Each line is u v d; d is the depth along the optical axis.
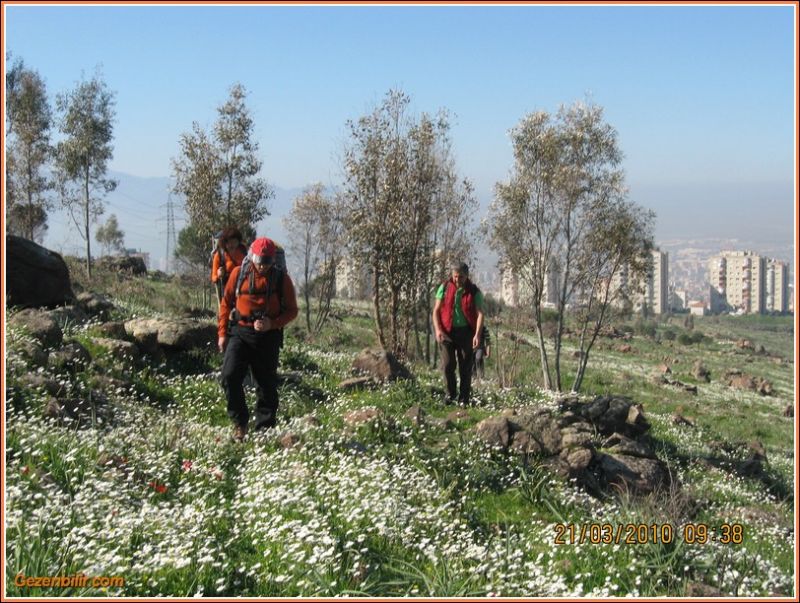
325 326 45.94
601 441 13.25
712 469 15.78
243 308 10.66
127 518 6.79
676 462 15.35
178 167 36.59
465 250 36.28
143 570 6.20
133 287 35.91
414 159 33.66
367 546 7.24
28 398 9.77
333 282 45.66
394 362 15.94
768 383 48.88
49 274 15.19
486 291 43.69
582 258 38.78
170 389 12.47
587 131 38.88
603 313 39.50
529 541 8.08
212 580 6.35
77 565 6.13
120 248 78.50
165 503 7.31
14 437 8.28
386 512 7.61
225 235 13.78
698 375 50.22
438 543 7.43
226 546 6.90
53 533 6.54
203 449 9.48
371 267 33.88
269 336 10.73
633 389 40.69
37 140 47.56
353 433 10.92
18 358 10.84
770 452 26.23
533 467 10.55
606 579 6.85
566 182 38.00
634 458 12.20
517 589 6.70
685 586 7.19
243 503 7.43
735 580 7.72
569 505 9.65
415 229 33.72
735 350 78.44
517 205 38.22
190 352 14.20
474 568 7.07
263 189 37.84
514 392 17.61
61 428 9.00
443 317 14.46
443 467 10.01
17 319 12.37
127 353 13.09
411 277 33.78
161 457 8.65
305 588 6.29
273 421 10.87
